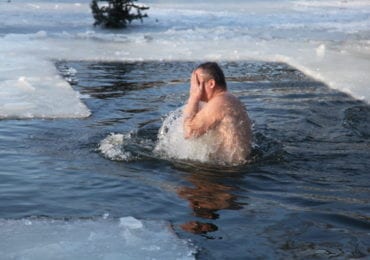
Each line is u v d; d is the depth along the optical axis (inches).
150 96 376.8
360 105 369.1
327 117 337.4
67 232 183.2
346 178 242.1
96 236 181.0
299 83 430.9
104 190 219.8
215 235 185.9
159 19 768.9
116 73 446.3
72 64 474.0
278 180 237.6
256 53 547.2
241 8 932.0
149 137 284.8
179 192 221.3
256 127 309.9
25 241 176.2
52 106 338.6
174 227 190.5
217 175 240.7
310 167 253.3
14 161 247.0
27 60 471.2
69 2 905.5
